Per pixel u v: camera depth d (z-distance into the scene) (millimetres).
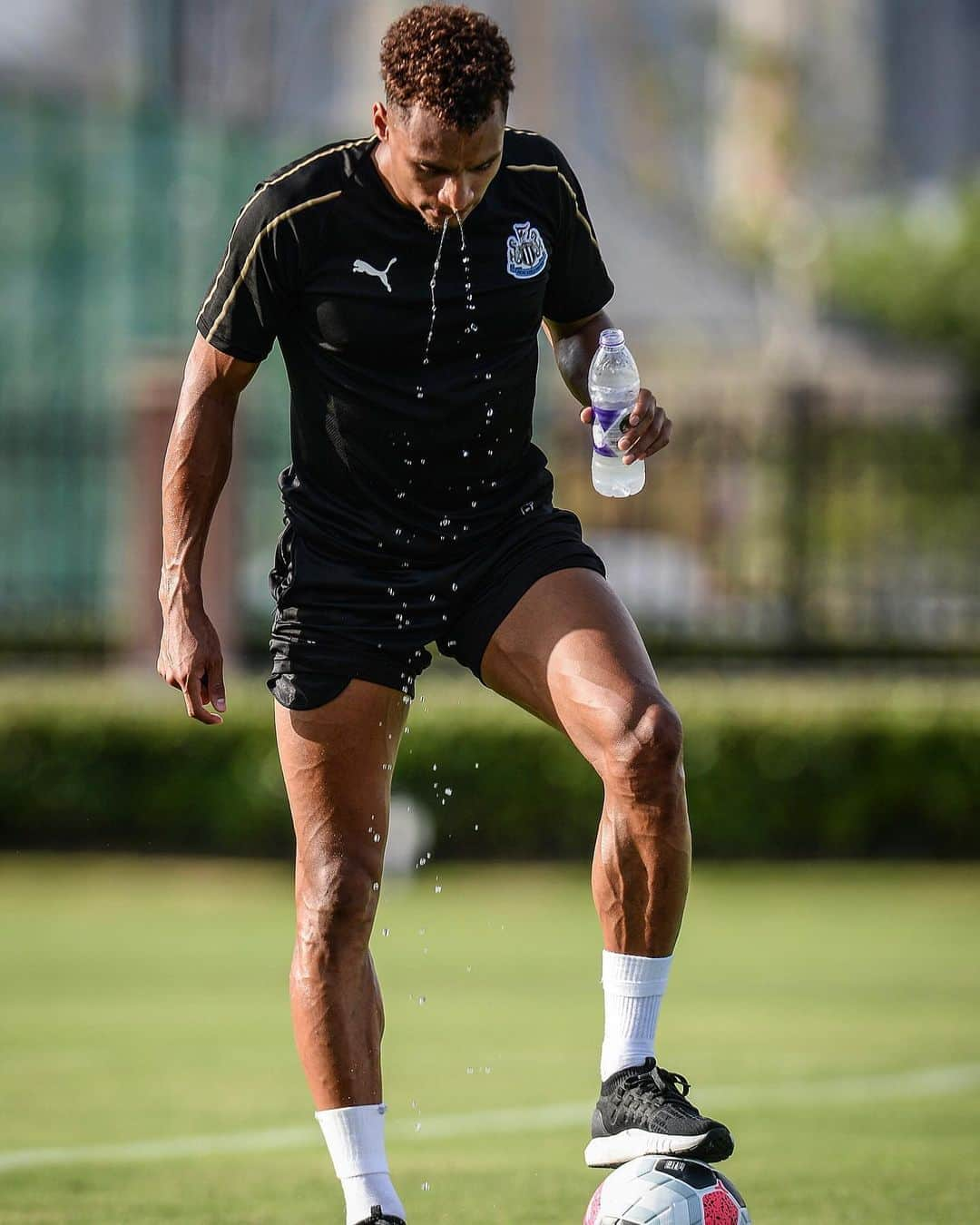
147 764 48125
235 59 103188
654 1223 14305
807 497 61406
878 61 169625
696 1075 25219
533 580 15172
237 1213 17516
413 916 41688
